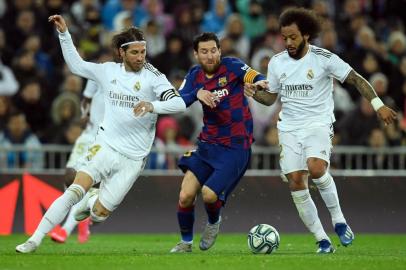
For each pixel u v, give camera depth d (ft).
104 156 97.04
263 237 99.14
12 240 127.85
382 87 172.96
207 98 94.17
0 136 155.74
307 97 100.01
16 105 172.35
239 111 98.27
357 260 89.04
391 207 150.20
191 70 100.12
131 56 97.14
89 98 117.70
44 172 145.18
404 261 88.53
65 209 95.30
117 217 146.51
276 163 152.87
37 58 183.21
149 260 87.81
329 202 101.09
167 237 140.05
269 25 192.95
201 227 146.41
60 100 163.84
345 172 149.79
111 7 199.11
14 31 188.03
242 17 201.36
